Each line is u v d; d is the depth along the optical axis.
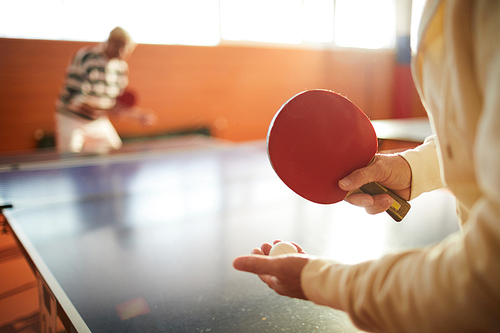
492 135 0.28
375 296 0.36
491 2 0.31
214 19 4.99
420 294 0.33
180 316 0.64
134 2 4.45
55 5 4.05
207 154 2.45
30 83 3.99
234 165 2.09
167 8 4.66
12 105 3.95
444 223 1.11
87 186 1.64
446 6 0.35
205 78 4.98
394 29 6.36
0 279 1.13
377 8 6.23
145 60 4.58
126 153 2.47
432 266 0.33
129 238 1.02
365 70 6.24
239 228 1.10
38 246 0.97
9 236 1.35
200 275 0.80
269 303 0.68
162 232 1.07
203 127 4.97
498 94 0.28
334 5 5.86
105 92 3.49
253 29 5.30
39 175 1.87
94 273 0.81
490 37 0.31
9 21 3.87
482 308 0.29
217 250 0.93
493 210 0.29
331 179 0.63
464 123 0.35
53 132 4.16
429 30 0.40
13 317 0.95
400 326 0.34
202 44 4.94
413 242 0.97
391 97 6.52
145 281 0.77
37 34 4.01
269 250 0.62
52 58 4.06
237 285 0.75
